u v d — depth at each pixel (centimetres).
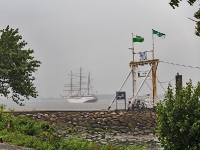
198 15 1299
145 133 4706
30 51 4769
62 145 2484
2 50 4453
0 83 4516
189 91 1998
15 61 4503
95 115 4878
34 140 2744
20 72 4525
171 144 1997
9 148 2333
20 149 2350
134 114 4938
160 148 3403
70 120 4812
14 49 4662
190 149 1912
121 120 4866
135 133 4688
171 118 1967
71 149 2470
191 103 1955
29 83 4653
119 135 4475
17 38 4794
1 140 2639
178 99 2003
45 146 2534
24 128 3325
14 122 3541
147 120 4878
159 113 2056
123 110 5147
